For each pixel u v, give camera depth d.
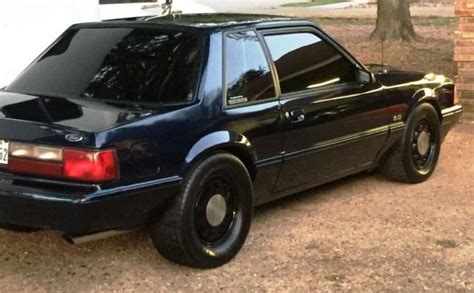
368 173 6.95
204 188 4.54
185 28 4.98
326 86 5.61
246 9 26.84
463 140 8.40
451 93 7.04
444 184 6.63
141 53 4.98
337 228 5.42
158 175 4.28
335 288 4.37
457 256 4.88
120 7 9.53
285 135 5.16
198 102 4.58
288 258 4.84
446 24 21.95
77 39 5.39
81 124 4.12
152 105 4.54
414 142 6.52
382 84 6.16
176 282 4.45
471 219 5.64
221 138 4.61
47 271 4.61
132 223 4.27
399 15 17.84
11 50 8.41
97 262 4.77
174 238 4.43
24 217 4.14
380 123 6.09
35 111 4.43
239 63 4.96
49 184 4.06
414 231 5.36
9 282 4.44
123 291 4.32
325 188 6.48
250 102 4.94
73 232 4.07
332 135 5.60
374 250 4.98
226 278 4.52
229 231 4.77
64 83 5.01
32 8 8.55
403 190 6.43
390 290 4.34
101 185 4.00
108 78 4.90
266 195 5.23
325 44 5.71
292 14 25.03
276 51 5.29
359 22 22.83
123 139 4.10
